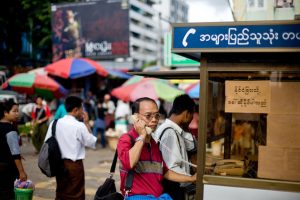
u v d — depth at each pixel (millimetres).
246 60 3398
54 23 25422
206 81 3463
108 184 3527
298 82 3340
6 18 23328
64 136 5293
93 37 24938
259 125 3438
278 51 3160
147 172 3406
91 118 16047
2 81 21266
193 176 3607
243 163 3447
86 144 5445
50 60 28328
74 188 5320
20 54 25781
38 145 12148
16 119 5391
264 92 3418
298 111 3342
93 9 24859
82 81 20172
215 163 3467
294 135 3346
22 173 5184
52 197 7211
